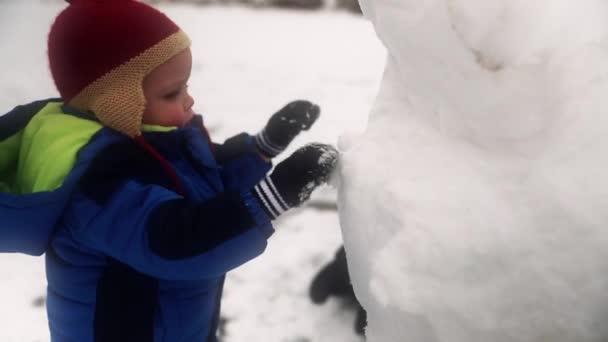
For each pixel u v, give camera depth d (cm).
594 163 72
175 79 108
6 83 429
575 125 74
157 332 110
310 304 214
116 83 102
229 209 99
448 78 80
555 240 73
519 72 76
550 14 78
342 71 484
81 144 102
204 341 123
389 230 85
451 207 80
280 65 499
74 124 105
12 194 97
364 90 436
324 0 730
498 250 76
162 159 105
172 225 97
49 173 101
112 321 106
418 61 83
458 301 77
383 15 82
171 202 100
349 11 725
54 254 110
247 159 129
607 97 74
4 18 618
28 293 222
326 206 273
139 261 100
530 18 75
